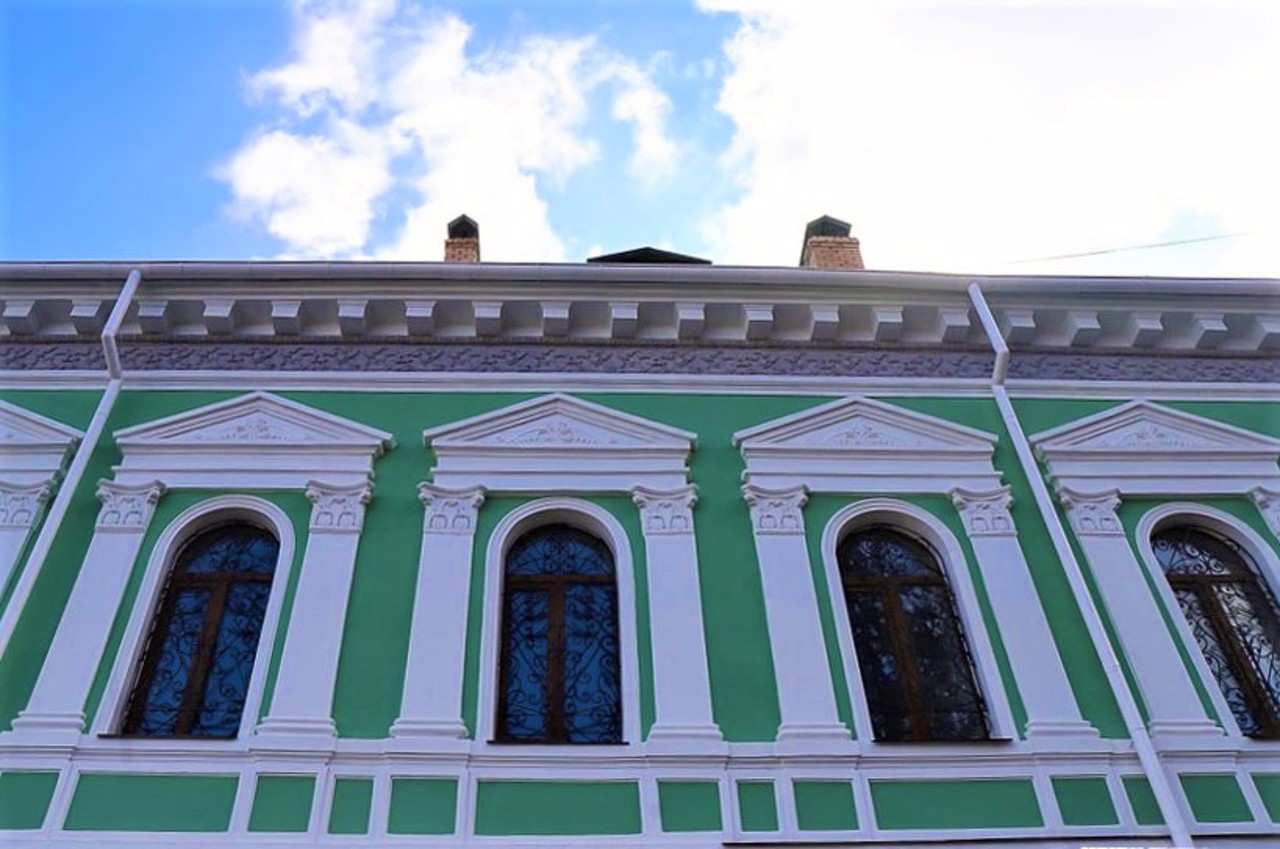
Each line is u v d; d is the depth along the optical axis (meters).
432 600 8.71
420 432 10.04
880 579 9.36
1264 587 9.48
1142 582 9.23
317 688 8.12
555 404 10.23
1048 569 9.30
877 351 11.09
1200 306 11.34
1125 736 8.22
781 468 9.84
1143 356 11.30
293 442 9.77
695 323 10.85
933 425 10.28
